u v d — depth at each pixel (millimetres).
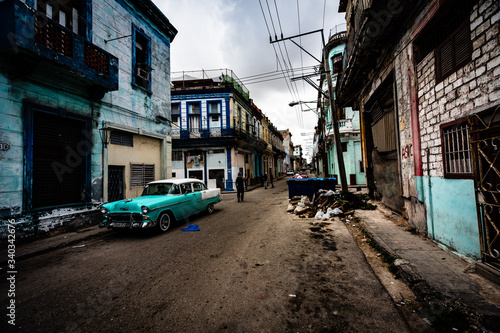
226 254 4105
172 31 11133
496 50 2633
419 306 2381
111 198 7820
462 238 3318
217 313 2359
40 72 5520
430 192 4195
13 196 5078
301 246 4422
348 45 8148
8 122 5043
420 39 4461
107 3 7609
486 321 1984
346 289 2764
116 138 8016
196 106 18484
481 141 2770
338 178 18078
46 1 5934
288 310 2375
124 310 2471
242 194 12016
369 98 7895
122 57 8188
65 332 2137
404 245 3996
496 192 2623
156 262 3857
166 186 6867
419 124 4547
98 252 4547
